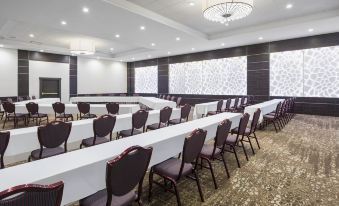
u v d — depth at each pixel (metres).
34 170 1.49
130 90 15.81
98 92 14.05
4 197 0.89
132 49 12.11
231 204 2.30
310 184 2.74
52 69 11.80
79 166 1.55
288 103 7.16
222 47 10.50
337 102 8.00
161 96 12.18
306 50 8.46
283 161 3.53
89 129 3.36
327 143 4.58
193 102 12.19
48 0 4.65
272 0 5.41
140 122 3.81
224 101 7.26
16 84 10.57
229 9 3.96
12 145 2.61
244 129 3.48
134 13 5.52
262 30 7.39
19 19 5.86
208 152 2.73
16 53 10.54
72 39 9.20
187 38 8.37
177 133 2.62
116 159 1.38
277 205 2.29
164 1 5.38
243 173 3.07
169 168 2.20
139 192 1.74
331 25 6.86
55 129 2.58
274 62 9.24
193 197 2.43
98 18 5.86
